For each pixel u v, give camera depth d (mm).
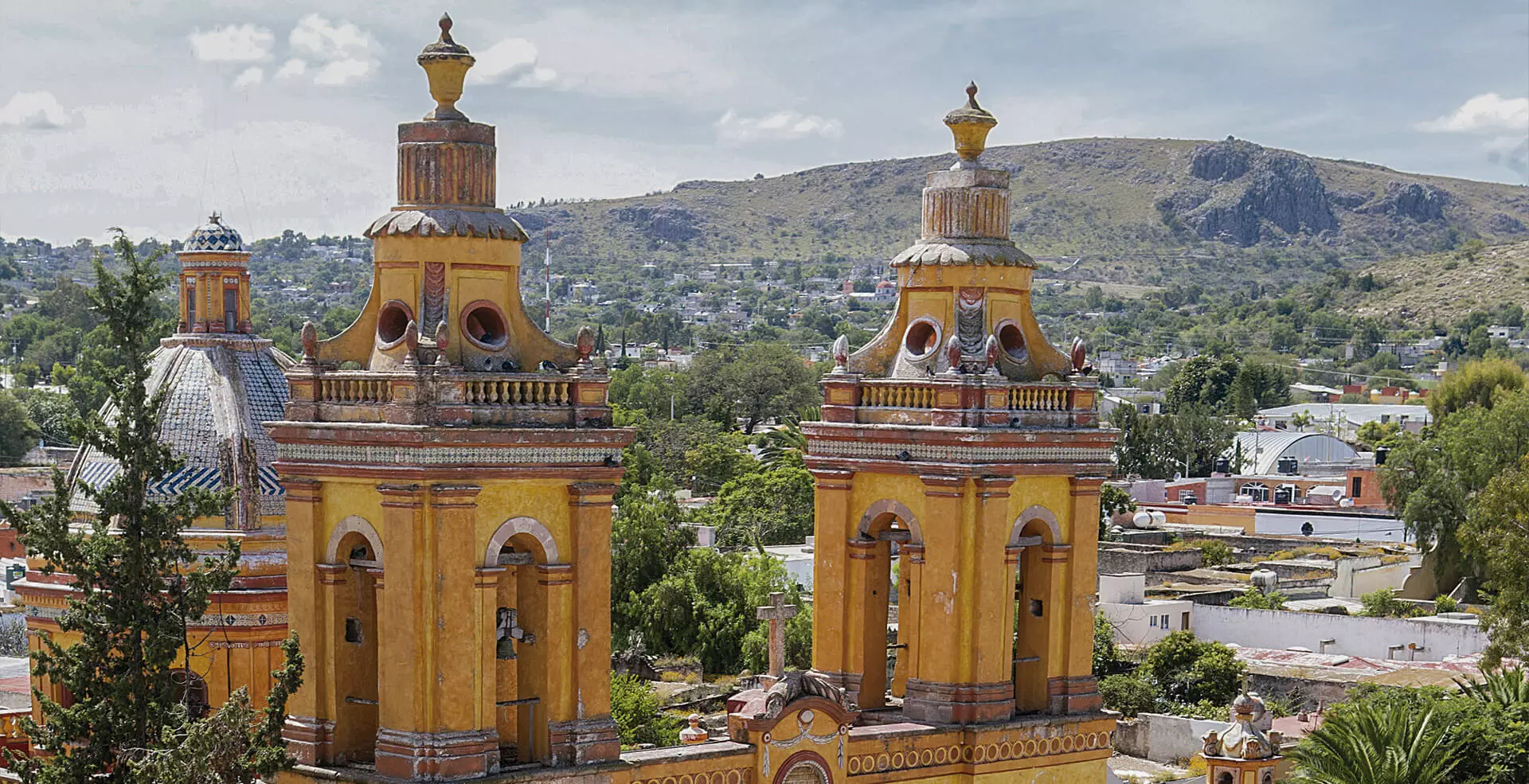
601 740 29234
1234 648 81938
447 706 27672
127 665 29234
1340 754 49281
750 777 31047
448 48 29312
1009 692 34375
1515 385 152125
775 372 175250
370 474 27938
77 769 28578
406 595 27594
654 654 74625
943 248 35281
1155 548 109938
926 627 34156
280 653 36250
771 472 111125
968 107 35938
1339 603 97688
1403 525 121000
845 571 35312
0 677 53219
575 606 28984
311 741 28859
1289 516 134750
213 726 27500
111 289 29781
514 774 28047
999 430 33969
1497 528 68312
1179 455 170500
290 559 29125
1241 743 43031
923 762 33375
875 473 35000
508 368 29094
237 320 40875
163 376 39094
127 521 29625
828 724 32031
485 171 29406
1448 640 80625
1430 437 121688
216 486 37281
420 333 28594
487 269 29188
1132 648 82188
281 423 29000
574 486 28922
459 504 27688
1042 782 34719
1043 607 35281
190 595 29844
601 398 29484
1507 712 53031
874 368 35719
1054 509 35281
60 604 37531
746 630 74375
